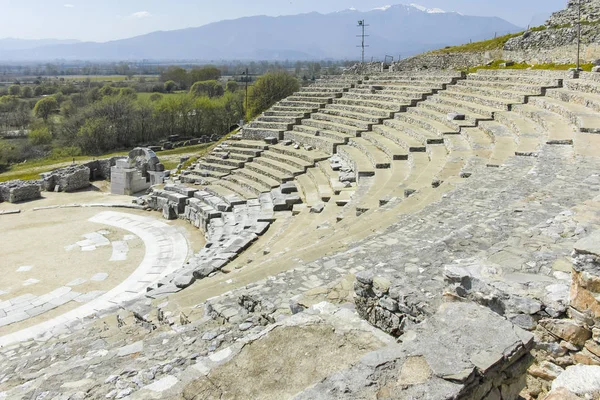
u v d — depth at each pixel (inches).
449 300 242.1
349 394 149.1
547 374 207.8
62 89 5403.5
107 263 854.5
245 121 2410.2
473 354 161.2
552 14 1425.9
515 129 725.9
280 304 313.0
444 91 1117.7
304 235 603.5
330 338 196.5
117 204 1290.6
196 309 371.6
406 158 831.1
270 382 173.9
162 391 172.4
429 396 145.6
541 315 210.5
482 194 459.5
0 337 587.8
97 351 315.3
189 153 2292.1
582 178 441.1
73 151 2487.7
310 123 1298.0
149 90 5452.8
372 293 276.1
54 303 689.6
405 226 416.8
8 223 1124.5
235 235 804.0
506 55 1470.2
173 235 1021.8
